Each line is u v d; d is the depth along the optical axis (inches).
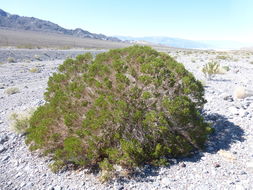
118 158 189.3
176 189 167.5
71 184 179.2
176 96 223.3
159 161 198.1
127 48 258.1
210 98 370.0
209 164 196.7
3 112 348.8
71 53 1630.2
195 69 786.8
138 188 170.1
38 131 214.1
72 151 186.1
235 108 313.6
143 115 205.6
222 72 694.5
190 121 220.1
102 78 224.7
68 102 222.1
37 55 1354.6
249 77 635.5
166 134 209.0
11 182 187.5
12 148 241.8
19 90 508.7
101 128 194.4
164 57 255.1
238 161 199.5
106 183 176.7
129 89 209.5
